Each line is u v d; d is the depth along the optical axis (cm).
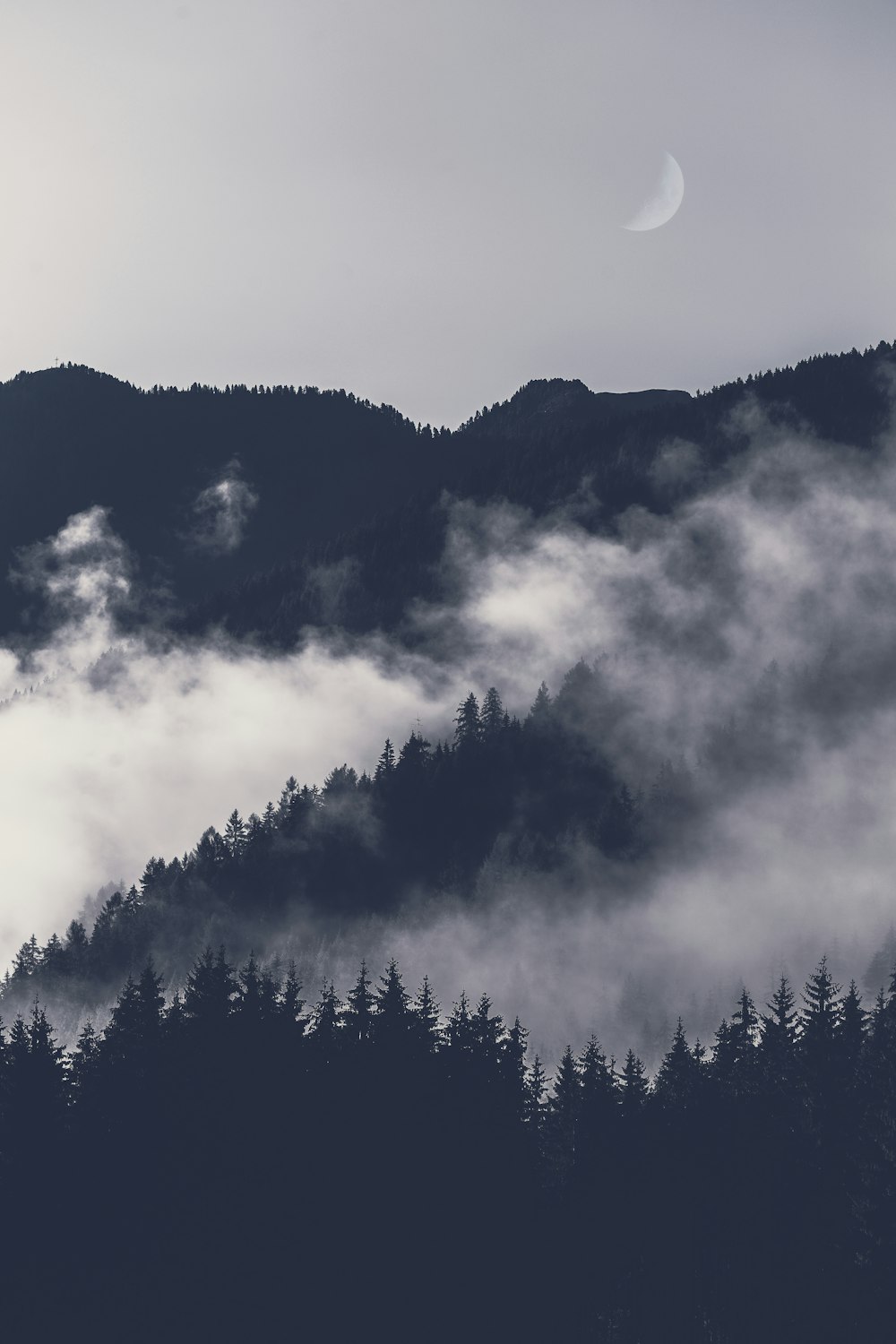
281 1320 7419
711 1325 8431
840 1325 8138
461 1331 7794
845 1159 8850
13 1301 7369
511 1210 8650
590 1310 8394
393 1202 8162
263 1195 7881
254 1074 8531
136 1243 7688
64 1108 8556
